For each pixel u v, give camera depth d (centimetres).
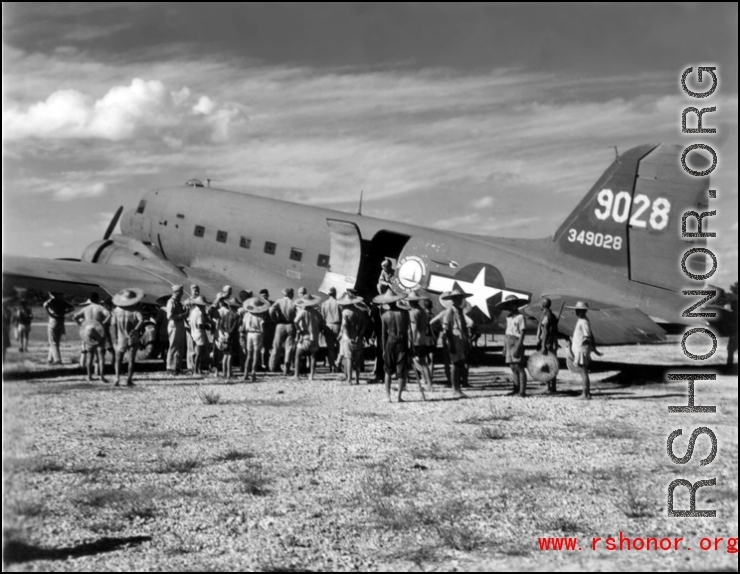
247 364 1666
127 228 2509
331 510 710
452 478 826
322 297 2119
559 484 802
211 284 2198
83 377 1695
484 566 575
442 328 1453
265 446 973
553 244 1867
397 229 2061
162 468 850
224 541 623
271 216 2234
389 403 1347
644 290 1739
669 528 662
